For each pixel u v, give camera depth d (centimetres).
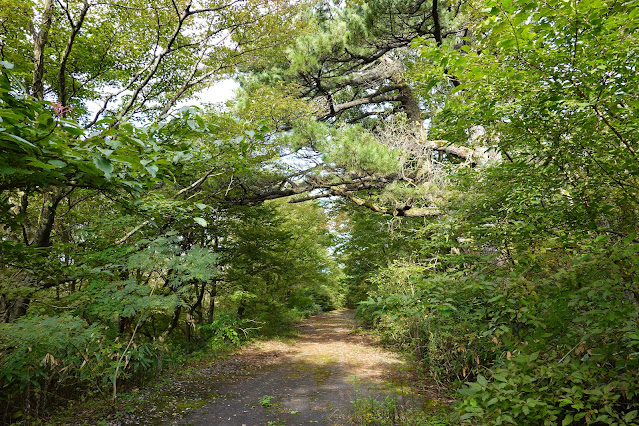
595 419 191
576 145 268
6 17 541
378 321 1245
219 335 1055
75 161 169
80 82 870
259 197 1084
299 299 1600
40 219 568
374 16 940
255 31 816
